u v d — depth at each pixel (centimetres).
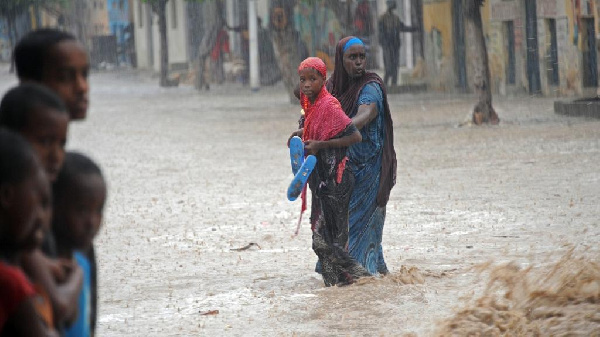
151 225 2239
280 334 1284
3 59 14800
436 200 2416
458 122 4588
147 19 12262
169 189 2838
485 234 1950
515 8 5922
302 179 1448
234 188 2803
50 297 539
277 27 6297
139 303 1501
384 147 1549
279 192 2689
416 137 3997
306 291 1532
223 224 2217
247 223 2217
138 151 3978
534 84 5912
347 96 1544
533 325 1192
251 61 7900
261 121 5184
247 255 1862
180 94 8094
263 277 1658
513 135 3866
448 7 6738
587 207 2203
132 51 13100
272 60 8481
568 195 2384
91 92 8750
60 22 13525
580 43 5269
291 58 6338
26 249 536
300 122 1571
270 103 6581
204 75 8494
